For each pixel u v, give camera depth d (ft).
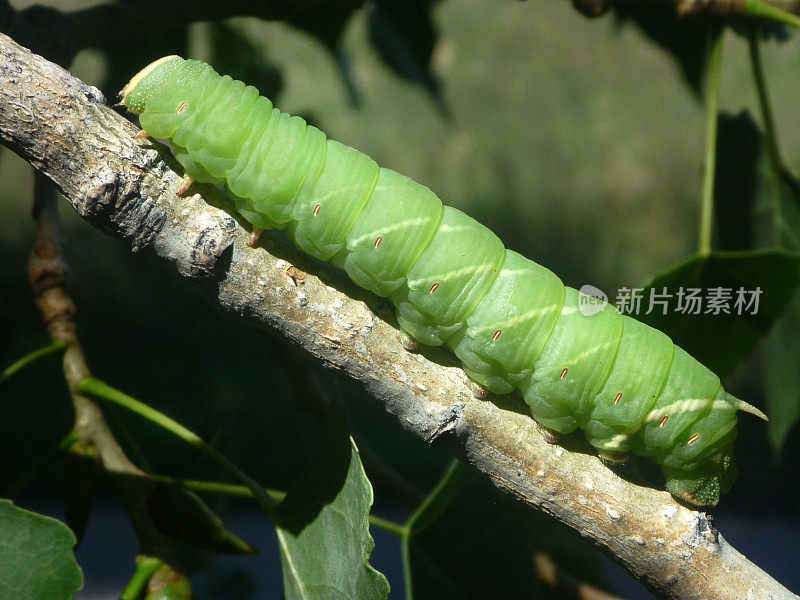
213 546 0.46
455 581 0.52
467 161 2.92
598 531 0.43
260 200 0.43
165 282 2.26
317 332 0.42
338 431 0.43
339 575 0.42
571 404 0.45
